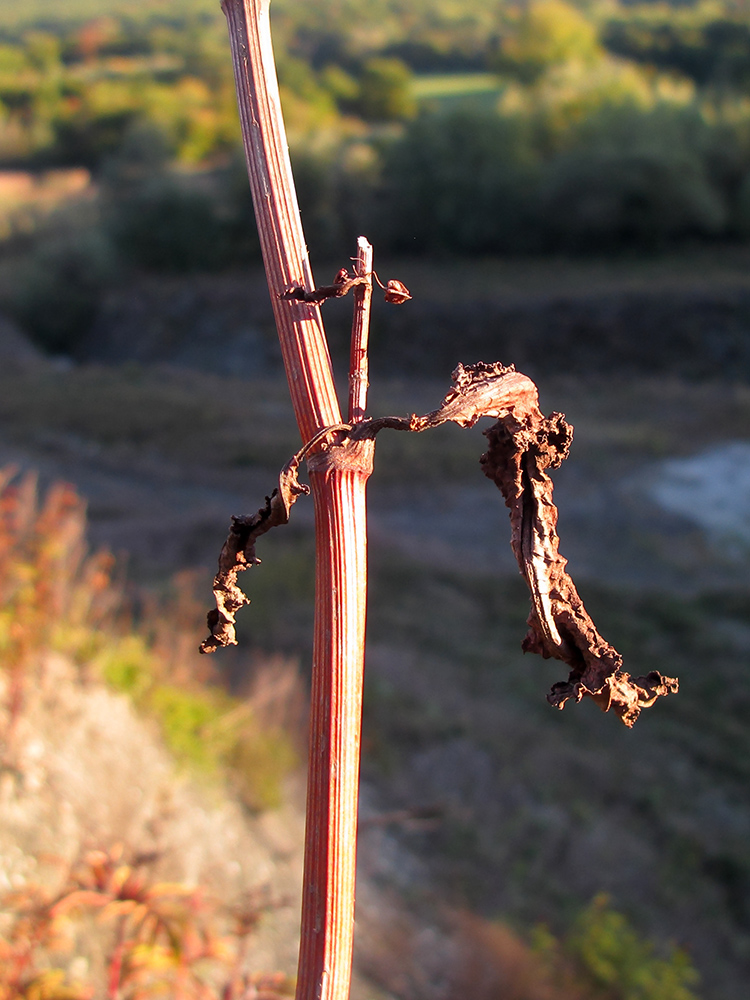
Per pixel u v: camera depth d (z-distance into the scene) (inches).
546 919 226.2
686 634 422.9
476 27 3380.9
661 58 2314.2
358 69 2920.8
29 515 173.2
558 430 26.7
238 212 1331.2
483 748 301.1
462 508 618.8
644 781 306.0
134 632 252.7
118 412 832.9
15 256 1402.6
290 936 166.4
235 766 212.8
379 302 1086.4
